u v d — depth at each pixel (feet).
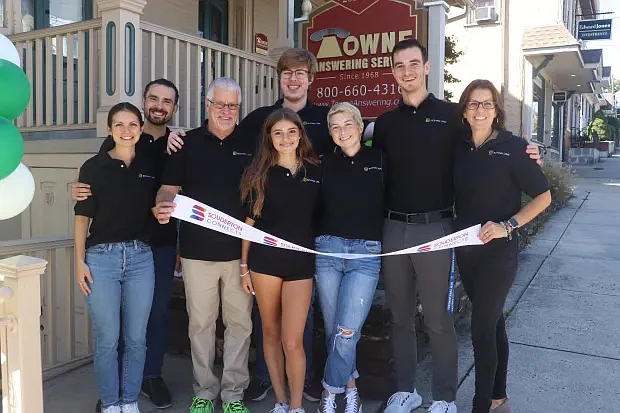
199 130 9.89
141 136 10.52
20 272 7.44
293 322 9.27
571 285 18.15
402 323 9.95
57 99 16.46
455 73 45.37
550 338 13.76
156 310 10.77
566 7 54.80
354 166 9.39
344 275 9.39
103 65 14.48
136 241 9.49
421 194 9.38
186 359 12.90
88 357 12.88
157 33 15.65
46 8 20.43
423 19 15.02
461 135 9.29
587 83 57.47
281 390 9.88
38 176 16.89
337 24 16.21
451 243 8.86
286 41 19.45
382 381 10.73
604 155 97.96
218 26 27.91
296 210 9.26
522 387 11.23
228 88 9.52
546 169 34.30
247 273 9.71
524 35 43.09
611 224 28.96
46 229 16.87
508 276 8.91
